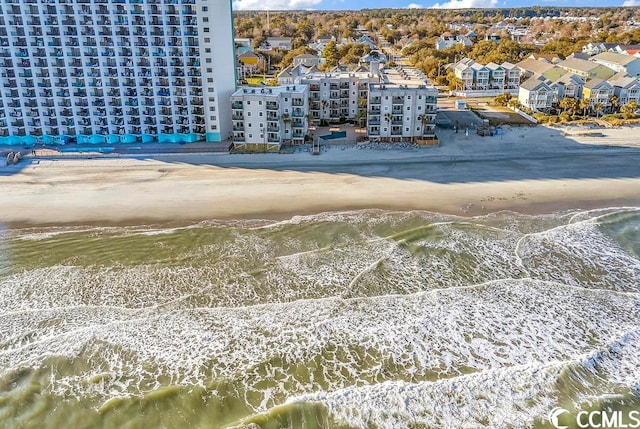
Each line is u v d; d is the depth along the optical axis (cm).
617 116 11369
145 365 4225
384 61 17262
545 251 5884
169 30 9019
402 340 4516
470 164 8581
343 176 8088
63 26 9025
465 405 3850
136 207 7031
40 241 6100
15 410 3816
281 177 8075
